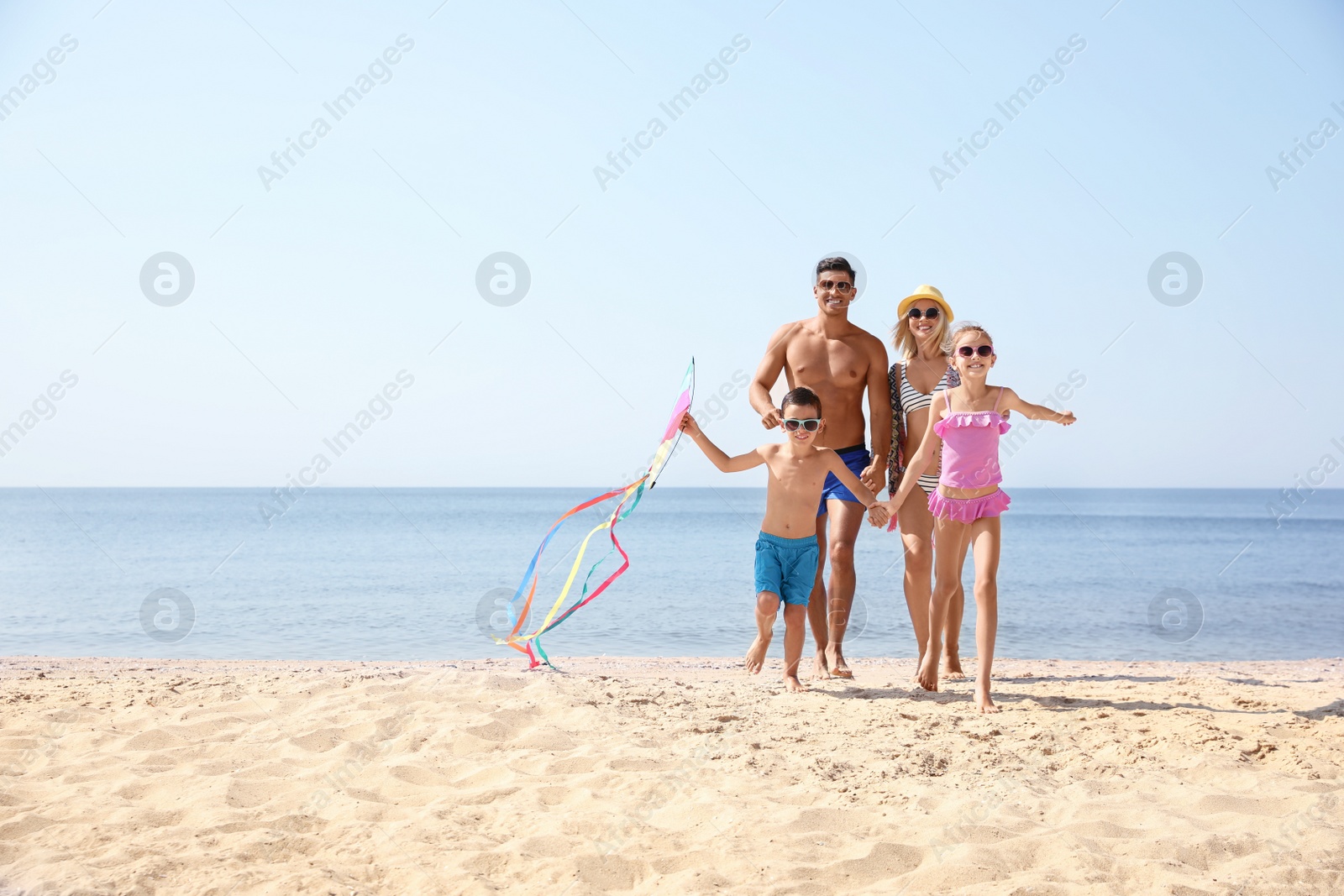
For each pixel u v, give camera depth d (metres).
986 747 3.81
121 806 3.05
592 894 2.41
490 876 2.54
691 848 2.73
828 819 2.97
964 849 2.69
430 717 4.29
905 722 4.22
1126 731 3.99
